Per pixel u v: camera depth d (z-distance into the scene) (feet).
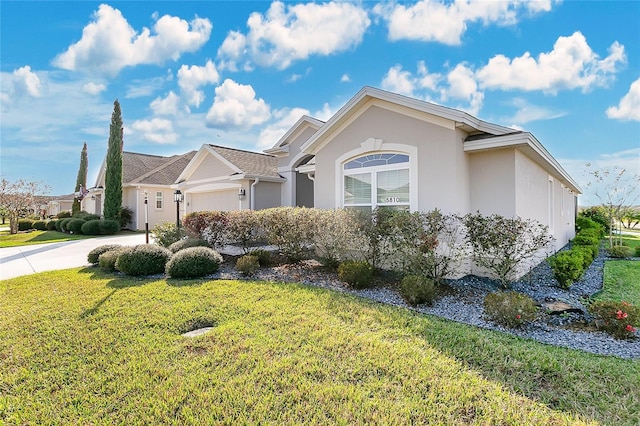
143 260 31.14
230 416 10.84
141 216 88.12
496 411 10.96
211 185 63.31
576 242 43.37
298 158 59.88
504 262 25.50
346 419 10.63
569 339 16.97
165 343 16.19
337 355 14.67
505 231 24.91
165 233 48.29
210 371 13.52
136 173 96.89
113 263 33.88
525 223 25.85
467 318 20.08
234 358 14.55
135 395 12.06
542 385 12.55
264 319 19.12
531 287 26.89
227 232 38.52
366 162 34.40
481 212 30.14
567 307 20.93
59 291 26.13
